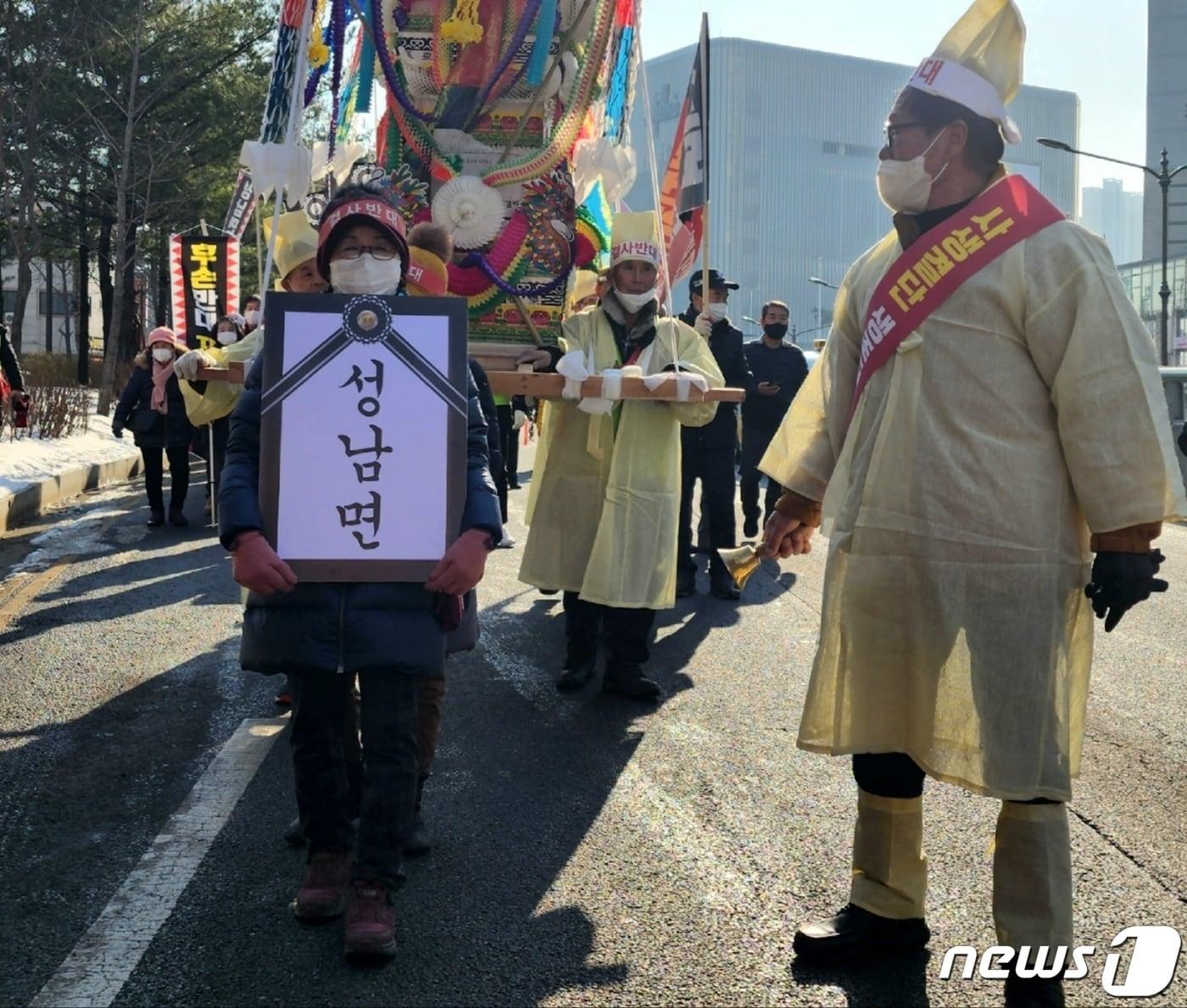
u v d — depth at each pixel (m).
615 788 4.45
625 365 5.52
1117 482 2.80
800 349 10.45
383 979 3.09
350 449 3.15
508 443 9.69
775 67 150.25
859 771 3.25
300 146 4.41
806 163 152.12
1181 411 14.99
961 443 2.94
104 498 13.48
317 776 3.39
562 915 3.45
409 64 5.79
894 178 3.06
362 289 3.33
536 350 5.67
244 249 28.97
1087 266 2.87
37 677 5.86
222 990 3.03
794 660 6.39
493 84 5.77
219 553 9.53
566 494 5.66
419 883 3.66
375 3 5.60
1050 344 2.88
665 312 5.70
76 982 3.05
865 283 3.29
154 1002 2.97
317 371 3.16
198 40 26.27
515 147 5.87
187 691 5.63
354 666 3.11
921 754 3.03
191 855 3.81
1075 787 4.51
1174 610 7.98
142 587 8.11
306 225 5.02
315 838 3.42
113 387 24.88
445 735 5.05
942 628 2.94
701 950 3.25
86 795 4.32
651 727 5.19
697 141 7.63
